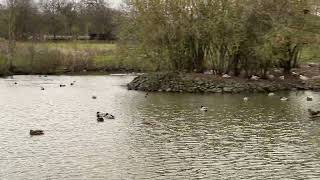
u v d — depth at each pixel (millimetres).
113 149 39375
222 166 35000
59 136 43750
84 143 41250
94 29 163375
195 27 78938
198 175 33031
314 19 80438
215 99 66312
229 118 52000
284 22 79062
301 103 62312
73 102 63625
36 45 111500
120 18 85625
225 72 80625
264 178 32375
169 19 80250
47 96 69312
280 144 40906
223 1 79125
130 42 83375
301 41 78938
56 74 103188
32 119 51656
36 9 160000
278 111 56344
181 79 76812
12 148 39688
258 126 47875
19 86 81562
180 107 59344
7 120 51094
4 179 32219
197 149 39375
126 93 73125
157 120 50938
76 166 34969
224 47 79562
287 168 34469
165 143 41312
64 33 162875
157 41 80375
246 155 37688
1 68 99438
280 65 84562
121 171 33844
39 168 34531
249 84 75438
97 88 79188
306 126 47812
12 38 113000
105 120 51188
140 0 80750
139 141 41969
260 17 78500
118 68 108188
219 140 42281
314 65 94500
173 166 35000
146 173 33438
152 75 79938
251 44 78312
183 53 81938
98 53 112438
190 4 79875
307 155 37594
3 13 132375
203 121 50406
